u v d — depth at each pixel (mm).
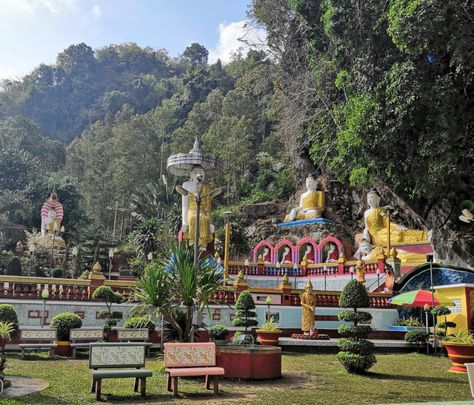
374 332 20531
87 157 78000
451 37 16625
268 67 47875
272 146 62656
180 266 11742
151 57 132000
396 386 10516
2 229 51469
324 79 30562
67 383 9766
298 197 47469
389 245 31938
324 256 37344
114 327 16219
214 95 76875
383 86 19375
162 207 55312
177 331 12195
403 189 22672
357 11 21188
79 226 57594
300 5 29312
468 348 12742
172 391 9281
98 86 119000
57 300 17438
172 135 74938
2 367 8906
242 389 9828
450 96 17453
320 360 15031
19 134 73312
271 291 20641
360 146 20469
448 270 21734
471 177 19969
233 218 49812
